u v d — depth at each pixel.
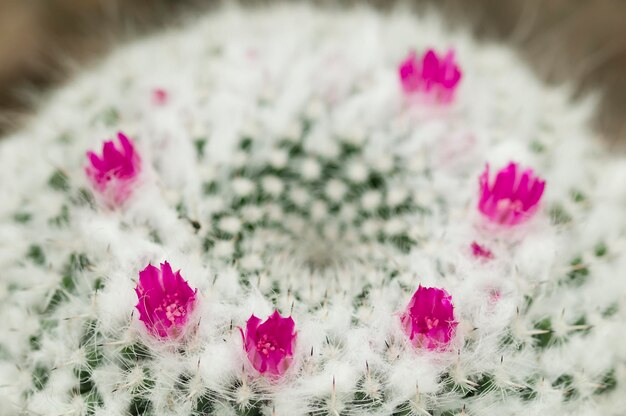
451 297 0.32
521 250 0.34
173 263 0.33
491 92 0.39
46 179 0.36
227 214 0.35
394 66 0.39
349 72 0.38
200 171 0.35
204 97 0.37
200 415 0.32
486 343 0.32
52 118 0.40
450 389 0.32
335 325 0.32
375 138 0.36
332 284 0.34
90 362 0.32
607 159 0.38
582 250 0.34
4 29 0.62
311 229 0.37
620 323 0.33
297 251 0.36
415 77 0.36
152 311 0.32
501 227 0.34
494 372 0.32
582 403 0.33
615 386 0.33
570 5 0.63
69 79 0.45
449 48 0.40
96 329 0.32
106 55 0.47
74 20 0.62
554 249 0.33
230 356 0.32
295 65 0.38
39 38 0.61
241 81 0.37
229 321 0.32
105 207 0.34
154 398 0.32
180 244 0.34
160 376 0.32
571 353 0.33
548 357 0.33
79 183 0.35
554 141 0.37
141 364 0.32
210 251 0.34
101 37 0.59
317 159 0.37
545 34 0.61
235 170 0.36
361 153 0.37
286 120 0.37
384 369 0.32
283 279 0.34
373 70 0.38
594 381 0.33
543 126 0.38
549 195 0.35
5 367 0.33
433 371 0.32
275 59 0.38
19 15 0.62
